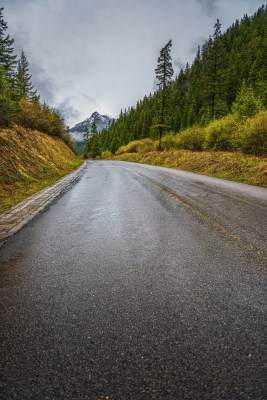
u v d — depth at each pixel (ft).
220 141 57.21
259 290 6.21
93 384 3.68
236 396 3.43
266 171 29.68
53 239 10.61
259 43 239.09
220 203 17.29
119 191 23.57
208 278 6.88
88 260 8.30
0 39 55.16
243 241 9.77
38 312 5.49
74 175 41.04
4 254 9.11
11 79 57.11
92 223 12.94
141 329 4.85
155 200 18.83
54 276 7.23
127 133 320.50
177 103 239.71
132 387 3.62
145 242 9.90
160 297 5.97
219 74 107.65
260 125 37.96
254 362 4.00
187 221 12.88
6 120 40.01
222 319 5.10
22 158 33.32
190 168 47.65
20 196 21.44
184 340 4.53
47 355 4.25
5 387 3.65
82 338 4.64
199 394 3.48
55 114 85.92
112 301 5.85
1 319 5.27
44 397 3.48
